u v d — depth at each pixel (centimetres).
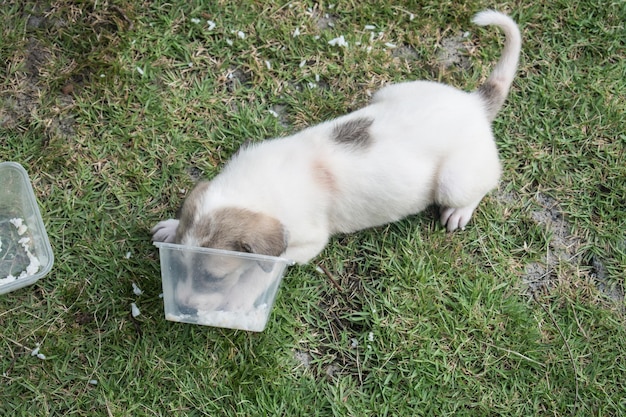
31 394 175
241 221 164
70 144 189
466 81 201
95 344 178
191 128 193
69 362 177
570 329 186
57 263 182
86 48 195
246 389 178
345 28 203
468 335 185
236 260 164
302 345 182
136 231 185
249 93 196
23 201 181
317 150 174
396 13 204
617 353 185
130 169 188
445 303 186
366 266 187
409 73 201
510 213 193
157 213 187
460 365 183
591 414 182
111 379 176
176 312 169
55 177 187
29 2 196
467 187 180
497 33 204
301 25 201
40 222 179
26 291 179
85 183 187
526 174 196
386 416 179
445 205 185
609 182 197
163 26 198
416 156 176
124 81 193
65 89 192
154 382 177
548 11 206
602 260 192
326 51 200
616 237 193
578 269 191
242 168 172
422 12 204
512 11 206
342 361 182
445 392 181
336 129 175
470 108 180
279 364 180
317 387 179
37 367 176
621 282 190
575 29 206
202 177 190
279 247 166
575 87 202
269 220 167
